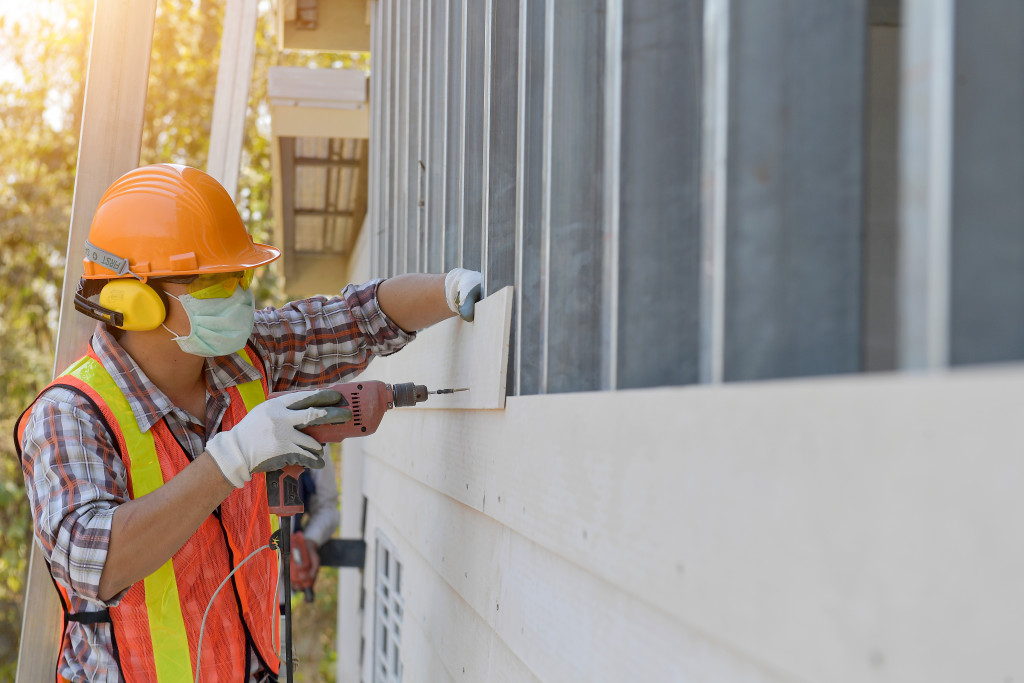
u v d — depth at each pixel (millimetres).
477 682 1736
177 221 1703
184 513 1526
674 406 802
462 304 1734
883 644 515
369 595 4441
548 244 1264
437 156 2357
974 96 534
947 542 470
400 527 3064
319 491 4582
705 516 736
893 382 510
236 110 2885
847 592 547
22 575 9906
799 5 707
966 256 524
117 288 1689
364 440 4793
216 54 11586
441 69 2355
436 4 2400
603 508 985
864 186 685
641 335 972
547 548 1220
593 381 1244
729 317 737
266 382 1966
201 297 1729
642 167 978
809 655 585
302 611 12398
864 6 679
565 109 1254
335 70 4637
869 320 926
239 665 1773
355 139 5113
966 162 530
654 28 976
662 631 863
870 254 1001
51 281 10547
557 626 1198
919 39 539
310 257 7727
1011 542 432
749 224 727
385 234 3646
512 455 1411
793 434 607
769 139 718
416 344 2555
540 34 1438
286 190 5883
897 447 506
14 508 9930
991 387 445
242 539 1821
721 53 743
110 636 1677
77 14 10469
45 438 1605
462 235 1904
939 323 504
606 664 1011
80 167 2369
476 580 1748
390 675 3320
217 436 1579
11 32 10305
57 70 10570
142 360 1795
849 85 685
